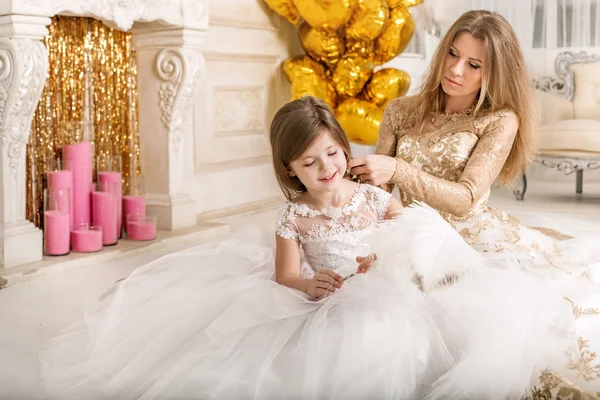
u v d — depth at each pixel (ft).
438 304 6.77
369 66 17.69
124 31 13.50
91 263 12.39
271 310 6.79
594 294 7.12
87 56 13.82
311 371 6.24
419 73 20.66
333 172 7.19
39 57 11.27
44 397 6.84
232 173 17.38
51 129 13.17
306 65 17.92
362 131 17.66
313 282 7.05
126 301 7.61
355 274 7.07
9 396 6.86
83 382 7.00
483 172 8.16
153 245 13.58
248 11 17.43
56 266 11.75
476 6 20.18
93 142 14.10
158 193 14.97
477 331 6.37
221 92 16.94
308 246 7.63
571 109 20.02
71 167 12.63
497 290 6.59
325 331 6.50
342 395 6.23
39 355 7.74
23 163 11.70
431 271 6.88
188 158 16.05
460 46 8.29
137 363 6.84
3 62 11.09
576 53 20.34
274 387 6.37
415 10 20.20
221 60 16.83
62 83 13.35
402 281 6.81
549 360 6.41
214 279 7.91
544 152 19.01
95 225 13.16
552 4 20.26
